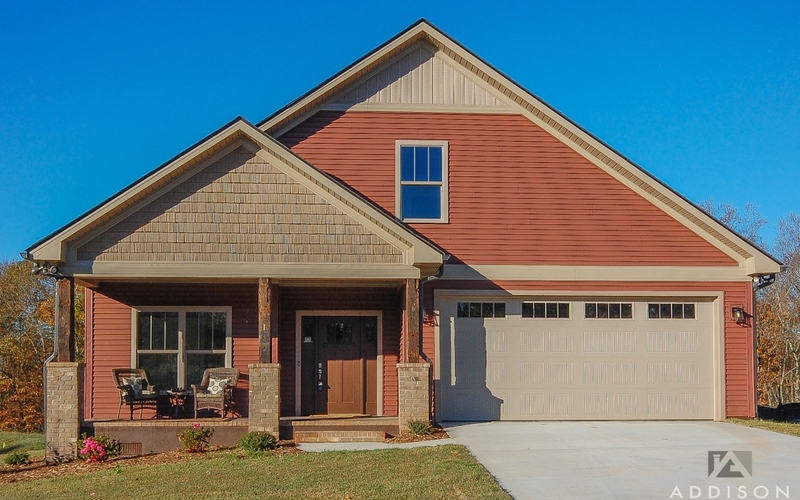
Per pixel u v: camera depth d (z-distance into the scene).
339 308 17.27
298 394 17.00
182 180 14.42
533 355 16.77
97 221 14.02
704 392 16.98
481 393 16.59
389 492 9.99
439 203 16.84
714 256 17.19
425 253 14.52
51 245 13.75
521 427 15.62
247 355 16.73
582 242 16.95
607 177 17.14
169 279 14.82
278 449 13.66
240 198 14.51
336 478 10.93
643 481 10.55
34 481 12.21
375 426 14.73
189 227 14.37
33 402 41.94
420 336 14.85
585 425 15.97
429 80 17.12
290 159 14.44
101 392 16.42
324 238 14.59
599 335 16.92
